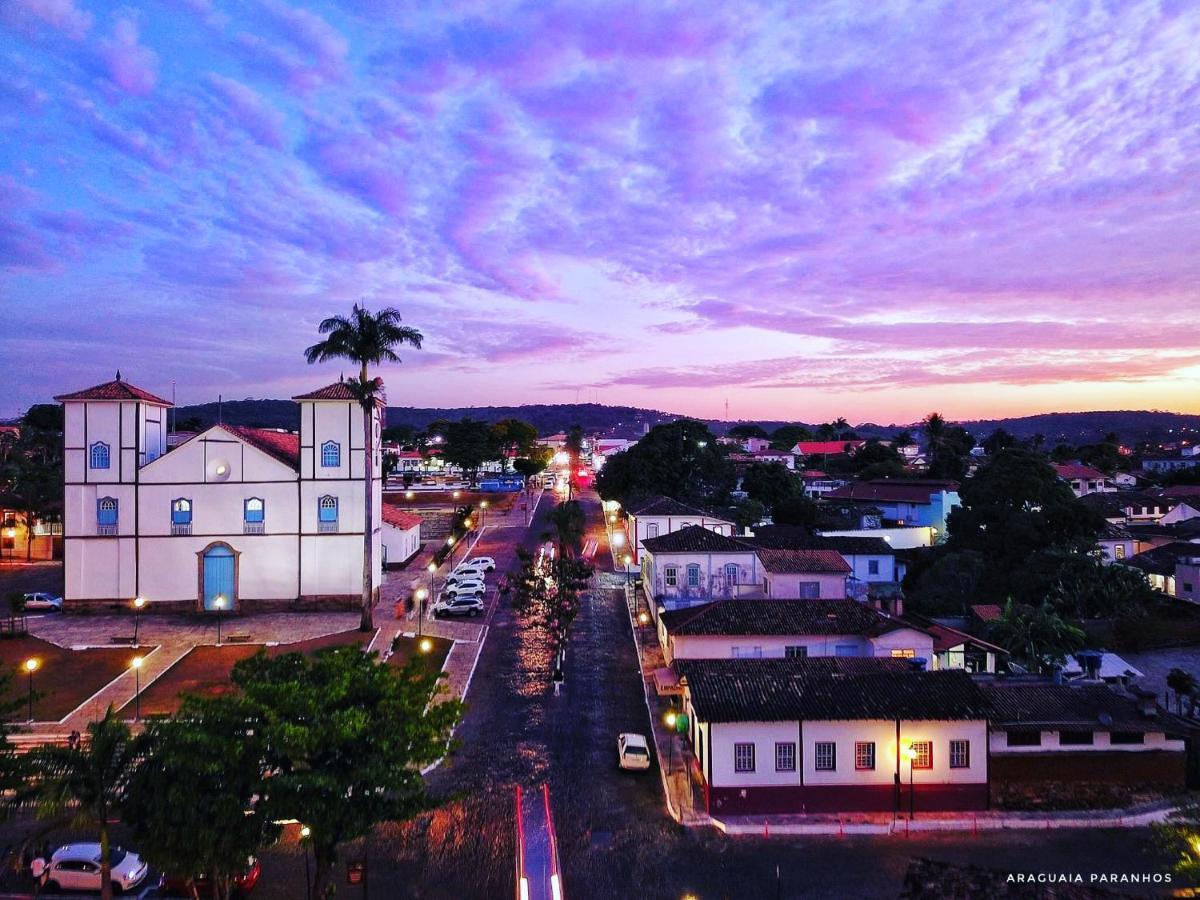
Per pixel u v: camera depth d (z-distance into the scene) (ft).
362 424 184.96
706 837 92.27
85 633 161.99
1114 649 163.94
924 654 130.82
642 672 146.20
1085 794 101.19
